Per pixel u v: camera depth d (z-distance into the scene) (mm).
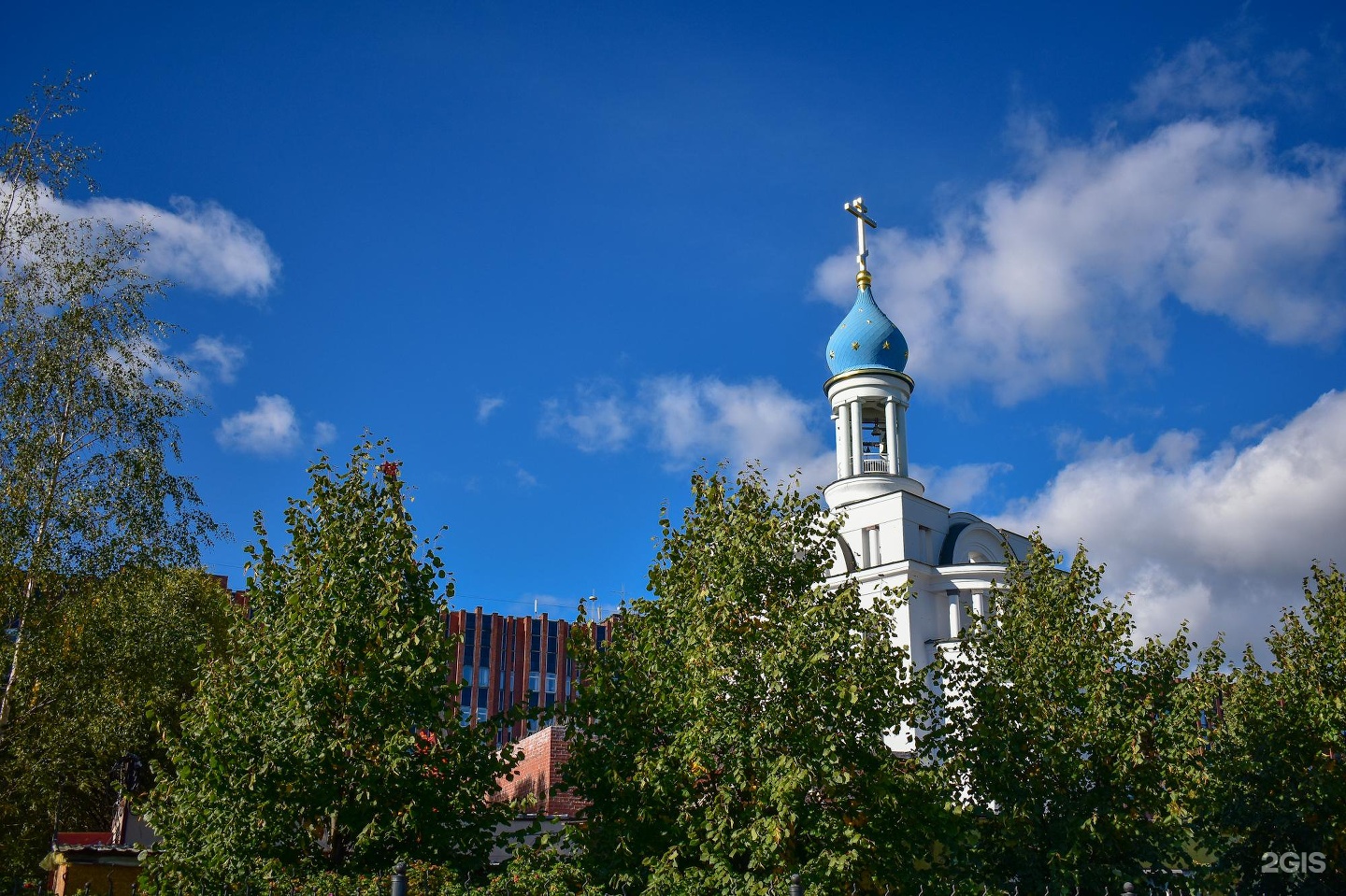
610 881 21172
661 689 22219
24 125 31547
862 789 21297
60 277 30984
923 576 51188
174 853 20141
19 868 29844
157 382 32781
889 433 58094
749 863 20297
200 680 21578
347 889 18453
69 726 29359
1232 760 29359
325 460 23188
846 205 62062
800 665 20938
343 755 20250
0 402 29656
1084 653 25469
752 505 23859
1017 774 24500
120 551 30484
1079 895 23531
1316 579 31688
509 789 36625
